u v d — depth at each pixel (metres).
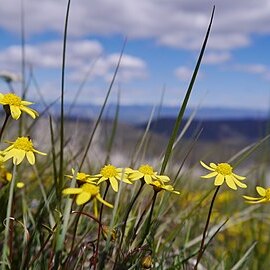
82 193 0.20
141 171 0.24
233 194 0.60
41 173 0.39
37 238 0.28
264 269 0.43
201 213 0.46
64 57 0.25
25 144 0.24
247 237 0.51
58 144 0.45
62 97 0.26
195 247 0.40
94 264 0.22
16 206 0.36
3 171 0.27
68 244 0.31
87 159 0.41
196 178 0.53
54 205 0.29
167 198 0.28
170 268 0.29
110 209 0.40
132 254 0.25
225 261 0.37
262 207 0.53
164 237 0.38
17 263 0.26
